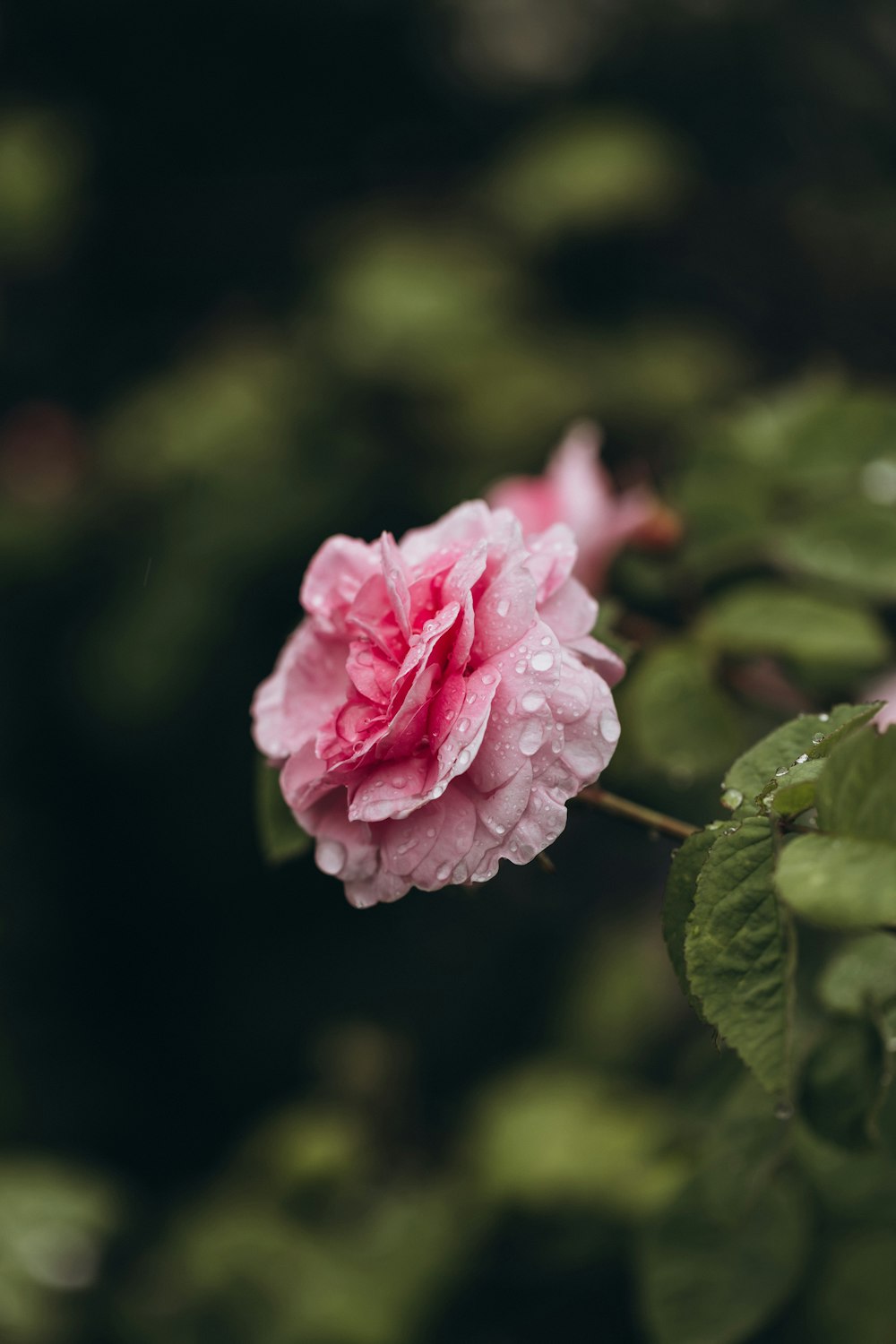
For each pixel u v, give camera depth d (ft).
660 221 11.48
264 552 10.97
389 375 10.96
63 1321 6.12
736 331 11.74
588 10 12.51
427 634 2.59
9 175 11.43
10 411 12.85
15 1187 6.14
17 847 12.80
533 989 12.40
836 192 11.76
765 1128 3.81
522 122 12.69
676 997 9.08
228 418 11.23
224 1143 12.51
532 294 11.35
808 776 2.49
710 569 4.92
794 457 4.93
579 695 2.64
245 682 11.91
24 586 12.09
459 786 2.68
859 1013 3.45
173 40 12.61
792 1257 3.72
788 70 11.82
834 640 4.50
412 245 11.54
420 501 10.88
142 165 12.91
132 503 11.64
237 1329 6.63
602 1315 7.30
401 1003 12.63
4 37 12.53
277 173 13.01
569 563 2.88
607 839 11.78
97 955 13.23
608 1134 6.93
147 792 12.92
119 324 13.05
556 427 10.54
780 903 2.45
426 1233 7.03
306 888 13.28
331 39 12.67
